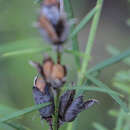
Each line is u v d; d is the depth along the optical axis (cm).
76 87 13
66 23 12
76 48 16
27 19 34
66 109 13
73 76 26
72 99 13
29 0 34
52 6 12
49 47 12
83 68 17
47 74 12
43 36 12
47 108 13
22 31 34
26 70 34
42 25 12
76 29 13
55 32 12
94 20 17
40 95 13
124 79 19
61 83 12
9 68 34
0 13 33
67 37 12
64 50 12
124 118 17
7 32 33
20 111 13
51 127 14
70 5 16
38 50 12
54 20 12
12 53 12
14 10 34
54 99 13
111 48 20
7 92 34
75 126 16
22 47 12
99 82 15
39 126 25
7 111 15
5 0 33
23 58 33
